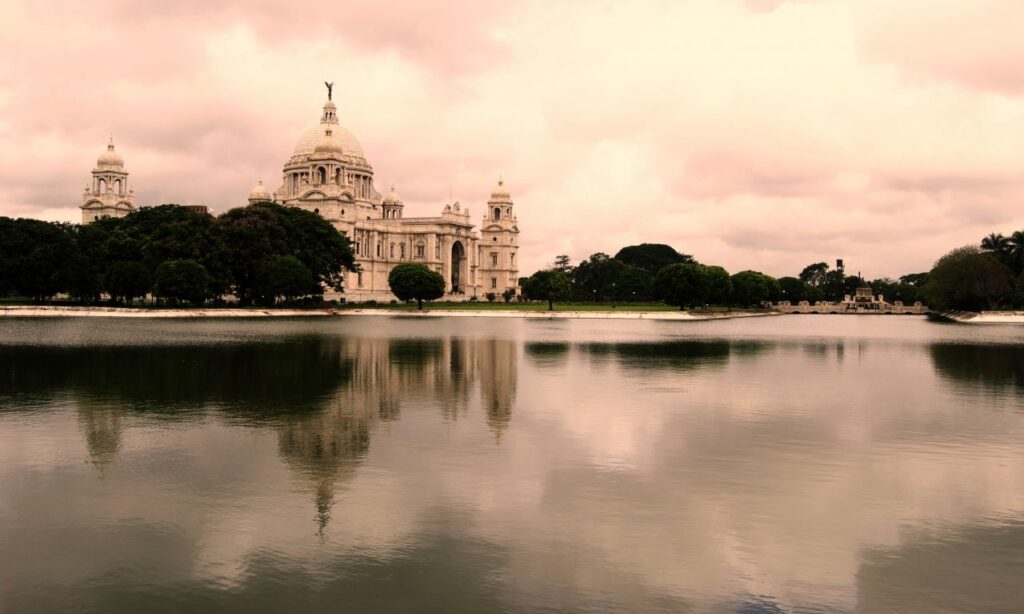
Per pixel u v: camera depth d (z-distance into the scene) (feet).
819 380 189.06
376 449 109.40
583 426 126.52
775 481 95.25
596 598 64.13
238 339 296.92
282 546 74.08
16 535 76.59
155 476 95.71
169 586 65.87
